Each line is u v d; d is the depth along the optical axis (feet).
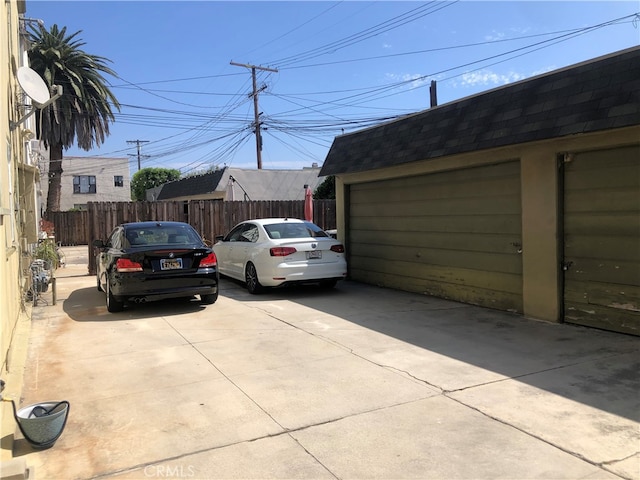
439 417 12.71
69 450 11.23
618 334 20.04
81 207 148.05
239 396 14.28
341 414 12.98
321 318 24.21
